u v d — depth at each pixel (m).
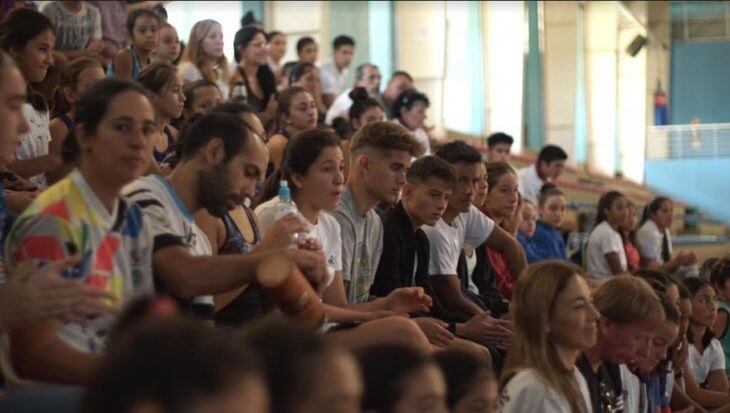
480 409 2.69
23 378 2.76
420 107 9.73
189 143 3.41
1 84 2.78
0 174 4.31
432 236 5.22
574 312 3.71
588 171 24.27
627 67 26.70
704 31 27.78
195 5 13.58
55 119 5.03
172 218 3.29
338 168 4.30
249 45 8.17
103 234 2.90
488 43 18.30
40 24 5.11
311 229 4.28
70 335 2.81
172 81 5.27
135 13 7.08
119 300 2.93
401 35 15.45
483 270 5.99
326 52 14.73
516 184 6.28
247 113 4.63
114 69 6.77
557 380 3.66
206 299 3.32
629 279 4.32
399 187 4.74
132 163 2.92
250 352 1.58
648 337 4.27
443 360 2.71
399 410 2.31
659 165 22.67
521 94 19.03
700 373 6.43
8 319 2.57
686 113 27.78
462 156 5.42
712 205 22.20
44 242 2.78
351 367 1.96
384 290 4.91
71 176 2.94
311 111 6.62
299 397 1.90
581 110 24.83
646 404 4.78
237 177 3.38
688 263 8.94
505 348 4.68
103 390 1.47
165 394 1.46
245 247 3.82
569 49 23.52
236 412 1.50
